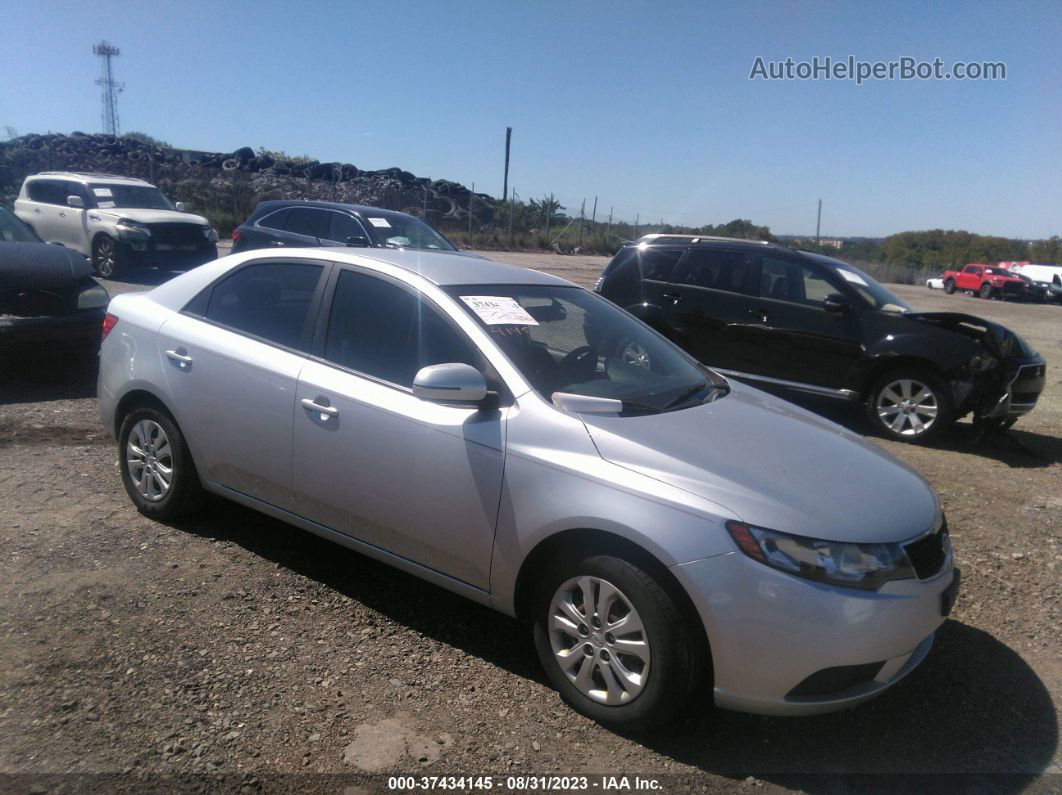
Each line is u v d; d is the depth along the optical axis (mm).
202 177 35344
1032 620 4250
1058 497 6312
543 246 39125
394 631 3686
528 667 3480
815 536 2846
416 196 39469
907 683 3600
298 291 4141
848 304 7863
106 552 4184
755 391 4375
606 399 3398
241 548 4379
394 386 3656
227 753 2803
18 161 35094
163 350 4414
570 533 3121
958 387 7391
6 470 5250
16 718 2885
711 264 8656
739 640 2791
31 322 7141
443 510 3428
